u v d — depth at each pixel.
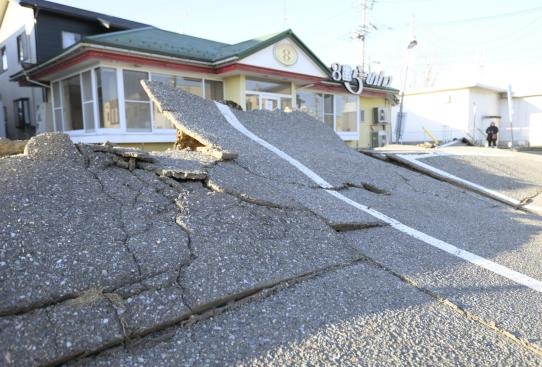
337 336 2.32
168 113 6.00
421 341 2.33
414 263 3.45
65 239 2.62
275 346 2.19
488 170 8.53
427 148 11.44
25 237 2.54
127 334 2.09
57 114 11.97
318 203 4.44
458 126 24.30
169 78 10.91
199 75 11.57
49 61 10.34
